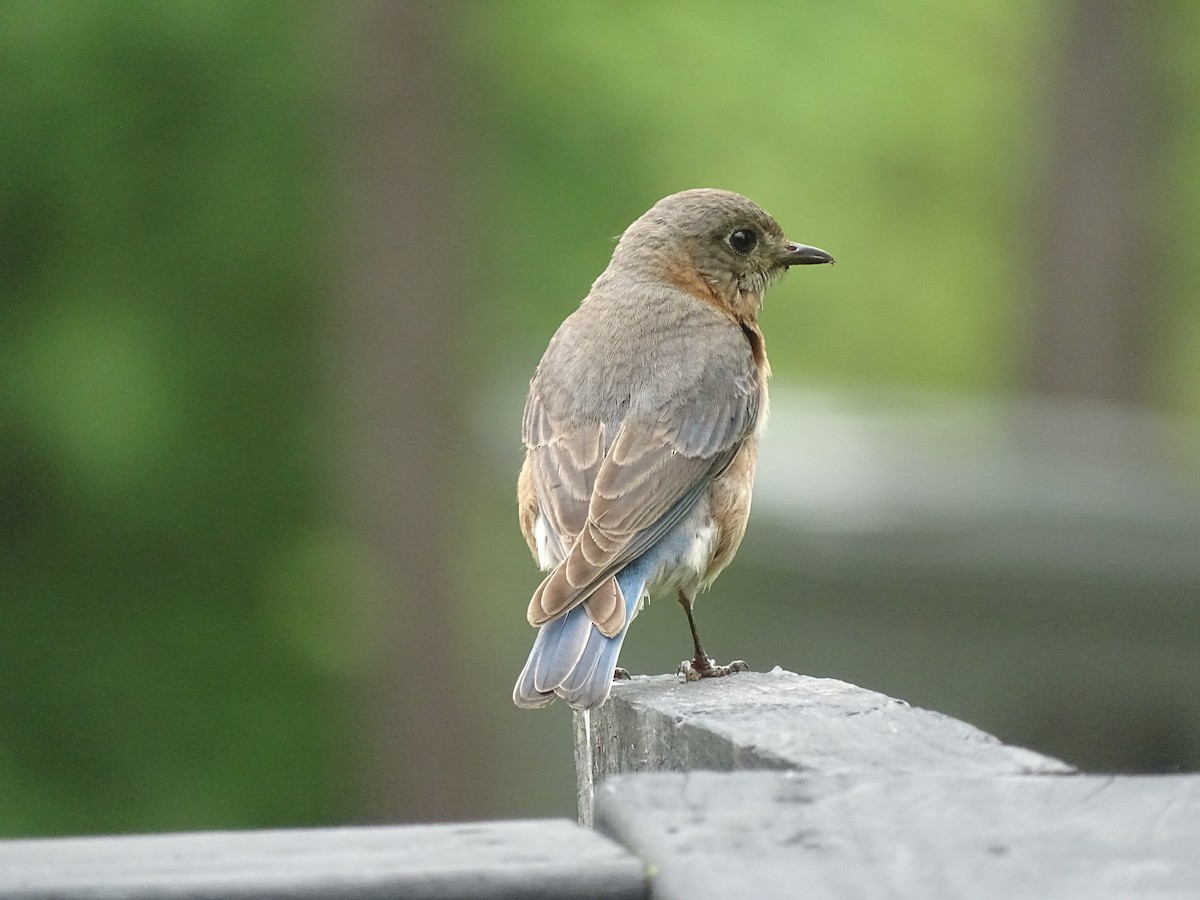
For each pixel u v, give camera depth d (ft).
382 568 62.13
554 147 65.67
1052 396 74.49
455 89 62.49
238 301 64.08
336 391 63.62
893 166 82.02
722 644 44.24
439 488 62.03
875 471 47.85
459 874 13.61
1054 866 13.78
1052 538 43.32
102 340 61.36
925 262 85.05
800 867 13.65
